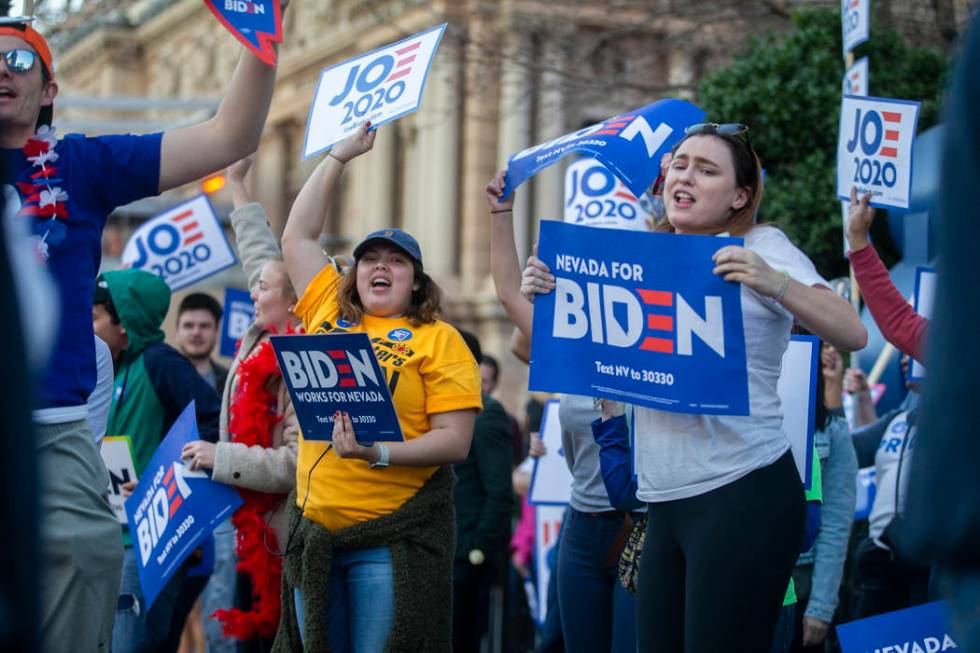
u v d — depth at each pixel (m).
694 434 4.94
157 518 7.23
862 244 6.20
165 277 11.55
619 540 6.69
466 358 6.18
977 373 2.04
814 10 16.53
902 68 16.47
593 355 5.08
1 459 1.79
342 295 6.34
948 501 2.05
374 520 5.97
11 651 1.79
